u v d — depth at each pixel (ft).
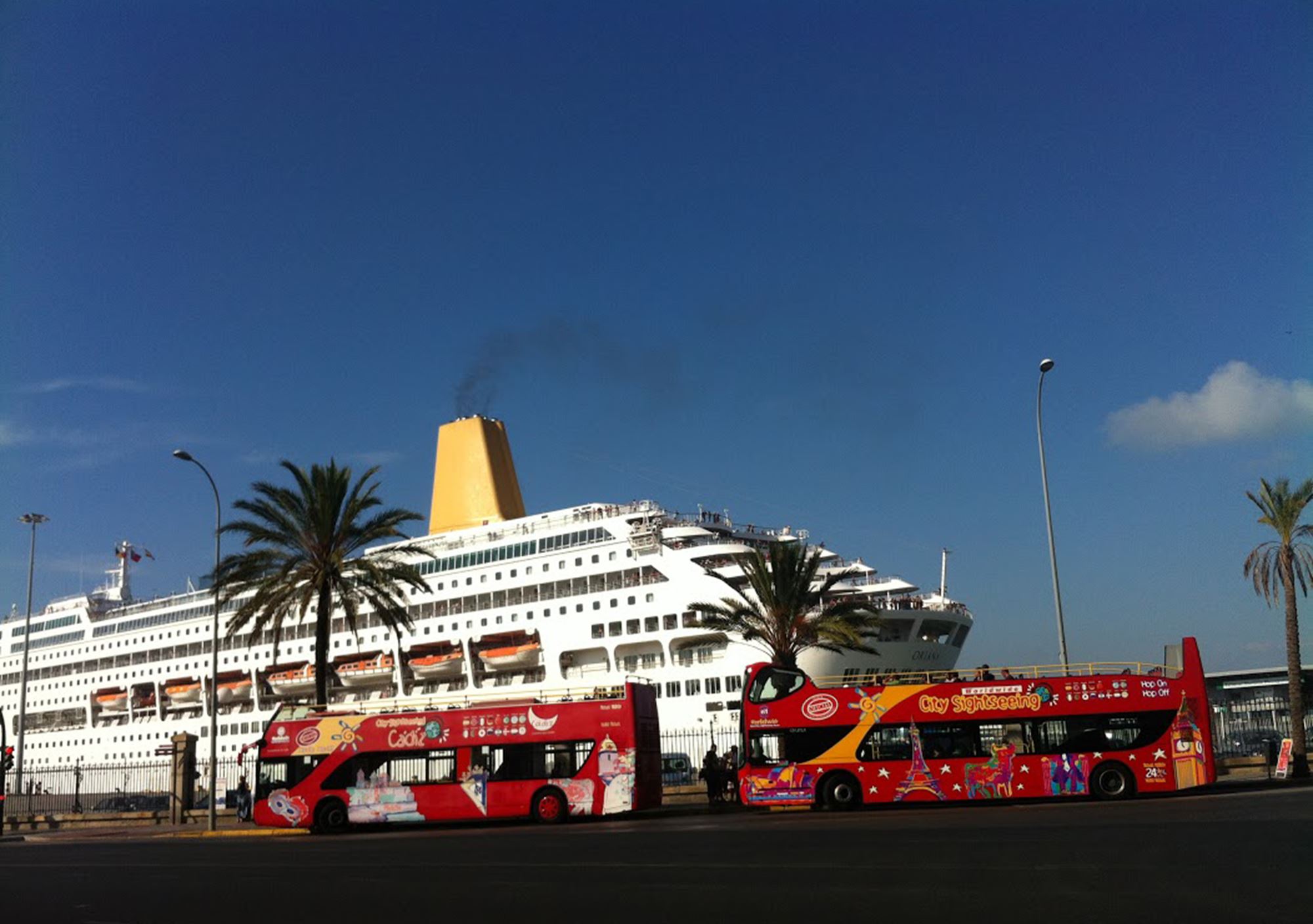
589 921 41.96
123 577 371.76
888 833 75.77
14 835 144.97
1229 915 37.93
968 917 39.52
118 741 323.78
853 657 213.05
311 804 117.50
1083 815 85.66
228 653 301.43
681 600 221.46
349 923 44.29
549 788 113.39
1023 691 107.65
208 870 71.77
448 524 281.33
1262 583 167.43
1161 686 106.01
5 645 370.53
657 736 121.80
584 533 240.73
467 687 252.01
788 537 246.68
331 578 153.58
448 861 70.08
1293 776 136.15
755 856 63.31
